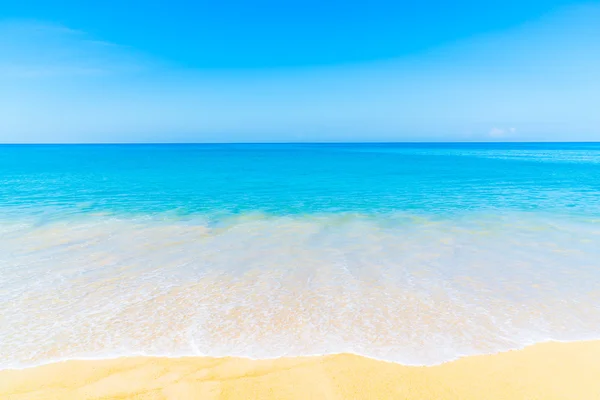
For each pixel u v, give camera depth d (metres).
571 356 4.97
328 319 6.17
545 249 10.12
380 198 19.64
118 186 24.83
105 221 13.55
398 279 7.99
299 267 8.77
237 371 4.67
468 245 10.57
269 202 18.27
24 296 6.99
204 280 7.91
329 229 12.52
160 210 15.91
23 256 9.39
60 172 36.84
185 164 51.97
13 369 4.71
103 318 6.16
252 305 6.70
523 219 13.97
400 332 5.73
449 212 15.55
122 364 4.83
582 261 9.09
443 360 4.93
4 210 15.56
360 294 7.21
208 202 18.16
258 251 10.02
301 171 39.41
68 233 11.71
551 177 31.36
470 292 7.28
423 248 10.29
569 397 4.09
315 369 4.71
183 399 4.09
